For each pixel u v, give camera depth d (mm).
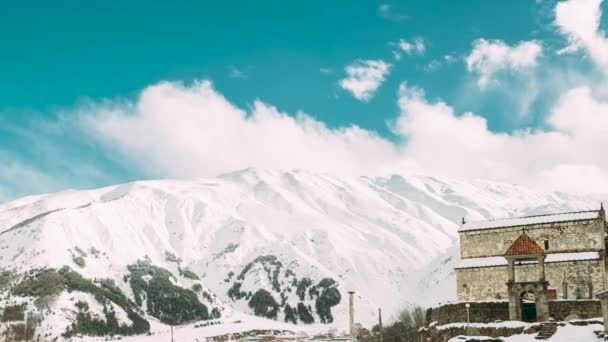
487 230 119312
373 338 144750
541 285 95312
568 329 86812
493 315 100312
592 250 111062
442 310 108125
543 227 115125
